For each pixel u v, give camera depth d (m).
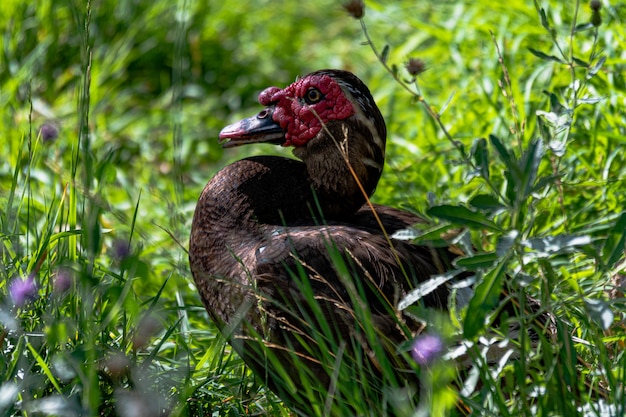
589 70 7.18
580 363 6.59
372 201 9.66
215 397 6.84
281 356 6.51
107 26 13.38
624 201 8.88
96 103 12.26
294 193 7.25
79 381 6.18
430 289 5.67
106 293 6.44
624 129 9.54
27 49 12.64
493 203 5.56
